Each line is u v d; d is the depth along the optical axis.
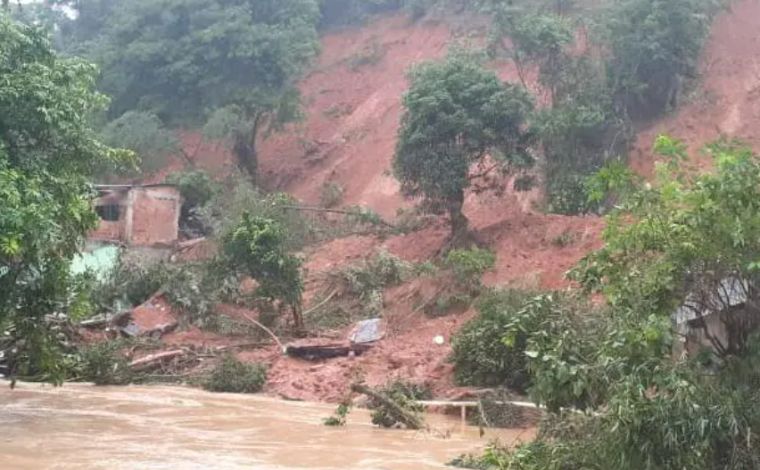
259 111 46.34
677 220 8.43
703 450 7.72
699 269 8.45
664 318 8.18
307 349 25.38
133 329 27.89
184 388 23.50
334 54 56.03
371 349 25.27
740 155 8.34
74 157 15.47
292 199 39.56
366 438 15.60
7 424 15.21
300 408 20.03
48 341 16.20
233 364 23.72
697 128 33.88
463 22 51.16
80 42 61.62
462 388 20.34
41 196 13.52
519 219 30.64
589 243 27.59
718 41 37.41
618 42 33.25
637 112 35.06
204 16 47.91
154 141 46.09
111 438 14.11
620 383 8.09
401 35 54.44
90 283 16.05
